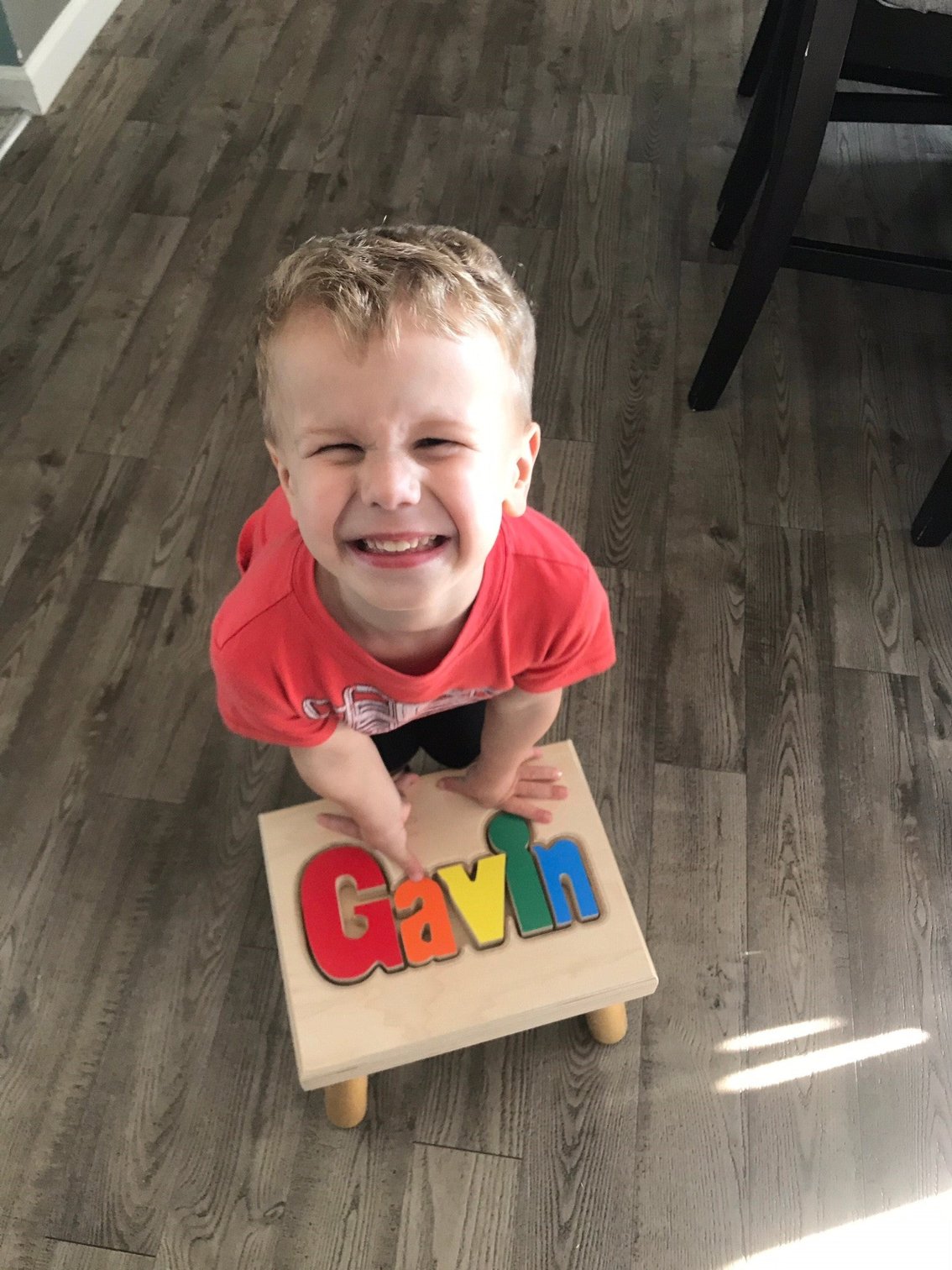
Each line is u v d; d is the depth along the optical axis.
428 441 0.48
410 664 0.72
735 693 1.31
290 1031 1.07
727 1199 1.00
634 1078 1.06
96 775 1.23
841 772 1.25
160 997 1.09
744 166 1.59
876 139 1.91
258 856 1.17
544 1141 1.02
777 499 1.48
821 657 1.34
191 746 1.25
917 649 1.34
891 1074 1.06
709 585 1.40
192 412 1.54
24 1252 0.96
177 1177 1.00
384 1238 0.97
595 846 0.97
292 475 0.51
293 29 2.12
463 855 0.96
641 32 2.13
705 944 1.14
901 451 1.53
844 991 1.11
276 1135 1.02
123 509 1.44
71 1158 1.01
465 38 2.11
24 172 1.86
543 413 1.56
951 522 1.39
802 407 1.57
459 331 0.48
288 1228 0.98
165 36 2.11
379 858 0.96
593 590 0.73
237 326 1.64
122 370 1.58
